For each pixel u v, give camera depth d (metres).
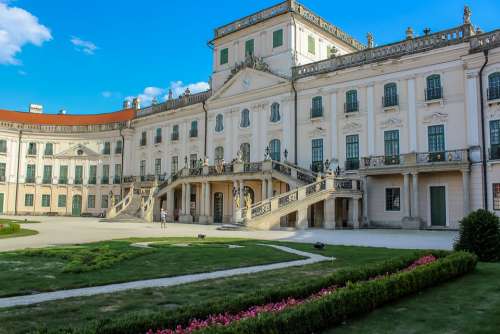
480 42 29.14
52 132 59.34
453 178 29.83
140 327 5.64
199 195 43.53
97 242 18.95
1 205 56.66
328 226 31.06
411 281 8.88
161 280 10.50
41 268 11.91
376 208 32.72
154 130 52.47
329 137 36.12
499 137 27.97
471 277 10.59
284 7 40.03
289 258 13.99
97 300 8.35
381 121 33.44
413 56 31.95
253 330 5.52
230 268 12.17
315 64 37.53
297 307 6.47
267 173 35.72
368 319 7.27
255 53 42.19
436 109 30.98
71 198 58.59
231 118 43.44
